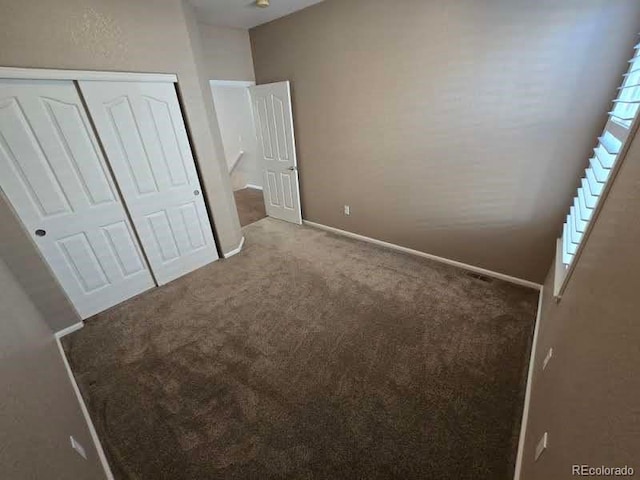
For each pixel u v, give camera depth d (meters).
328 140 3.39
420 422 1.46
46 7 1.77
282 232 3.95
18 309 1.55
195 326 2.21
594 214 1.22
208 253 3.12
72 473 1.02
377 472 1.27
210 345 2.02
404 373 1.73
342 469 1.29
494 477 1.23
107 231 2.36
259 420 1.51
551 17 1.79
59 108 1.97
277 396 1.63
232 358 1.90
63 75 1.91
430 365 1.78
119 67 2.13
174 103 2.52
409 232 3.12
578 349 0.99
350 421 1.48
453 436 1.39
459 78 2.26
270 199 4.43
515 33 1.94
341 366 1.80
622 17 1.60
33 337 1.52
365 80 2.80
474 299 2.36
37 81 1.85
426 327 2.08
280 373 1.77
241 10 2.86
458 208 2.66
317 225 4.11
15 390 0.95
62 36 1.86
